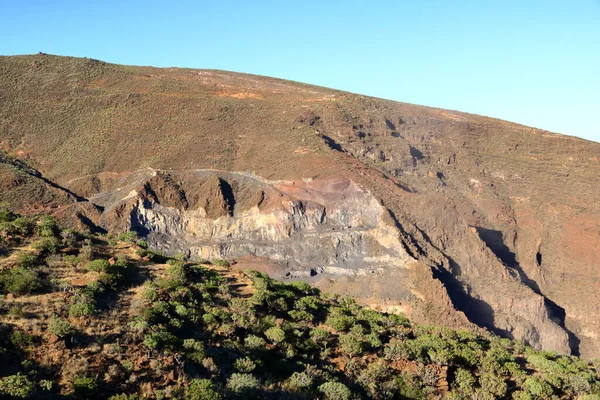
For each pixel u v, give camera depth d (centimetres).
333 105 15188
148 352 2991
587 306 10900
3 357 2644
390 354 3947
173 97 15338
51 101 15462
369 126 14962
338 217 11288
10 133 14238
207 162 12912
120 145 13725
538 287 11538
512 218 13238
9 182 11450
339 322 4244
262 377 3294
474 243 10950
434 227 11181
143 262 4341
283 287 5116
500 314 9525
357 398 3322
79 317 3119
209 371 3066
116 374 2756
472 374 4022
